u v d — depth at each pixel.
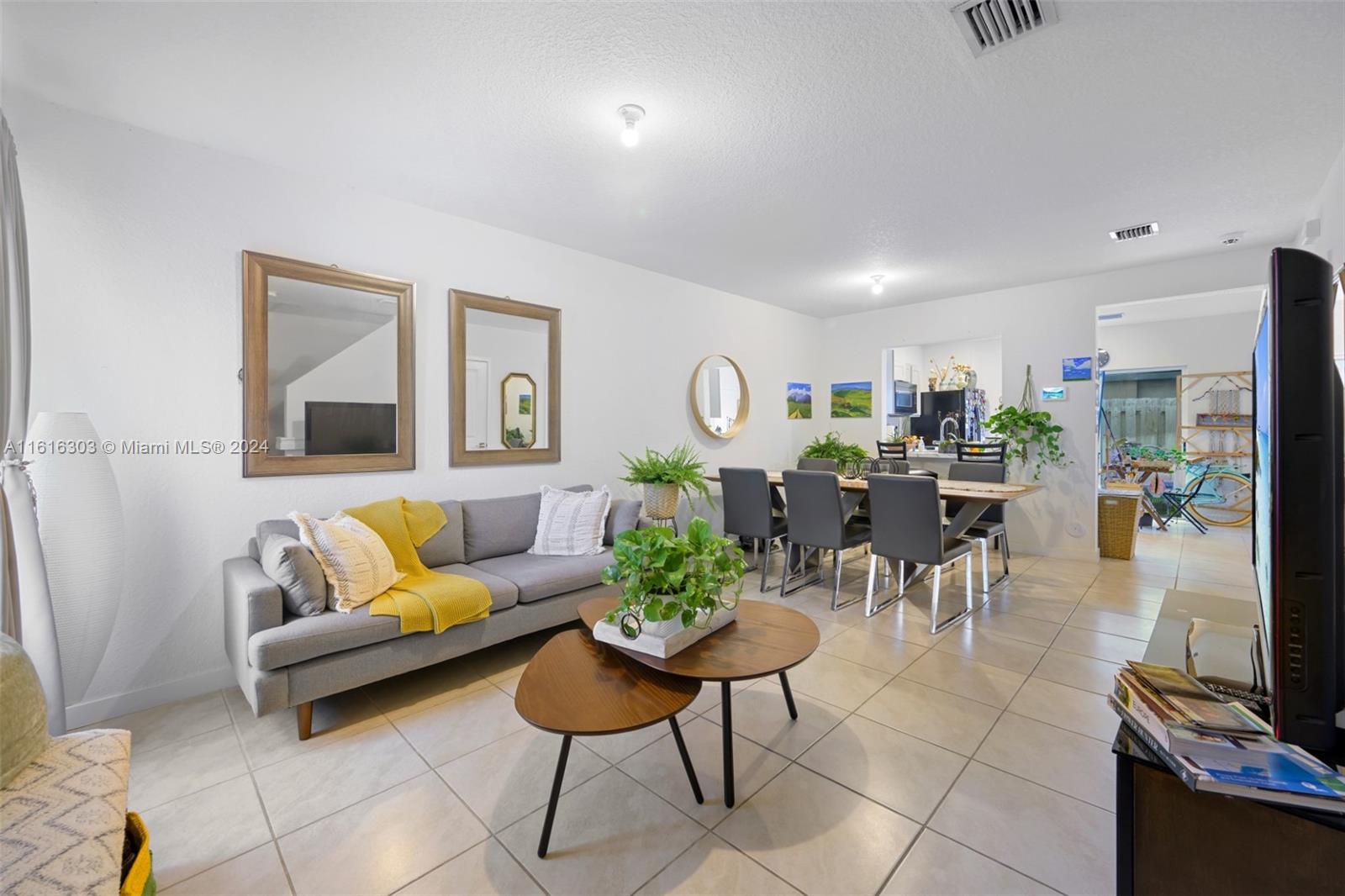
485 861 1.47
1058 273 4.58
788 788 1.75
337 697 2.42
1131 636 3.00
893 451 5.29
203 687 2.45
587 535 3.27
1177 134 2.43
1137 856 0.85
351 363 2.89
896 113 2.26
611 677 1.66
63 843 0.87
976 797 1.70
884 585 4.11
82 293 2.19
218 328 2.51
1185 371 6.73
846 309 6.00
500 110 2.22
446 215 3.28
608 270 4.20
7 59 1.88
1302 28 1.77
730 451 5.31
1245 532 5.96
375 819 1.64
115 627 2.26
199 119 2.27
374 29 1.76
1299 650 0.76
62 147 2.15
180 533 2.41
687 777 1.82
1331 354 0.75
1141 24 1.77
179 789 1.77
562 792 1.75
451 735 2.10
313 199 2.78
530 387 3.68
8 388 1.74
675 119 2.29
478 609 2.49
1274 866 0.74
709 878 1.40
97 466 2.07
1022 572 4.36
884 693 2.38
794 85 2.07
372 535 2.52
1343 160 2.53
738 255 4.11
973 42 1.85
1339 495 0.76
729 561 1.90
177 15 1.69
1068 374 4.77
